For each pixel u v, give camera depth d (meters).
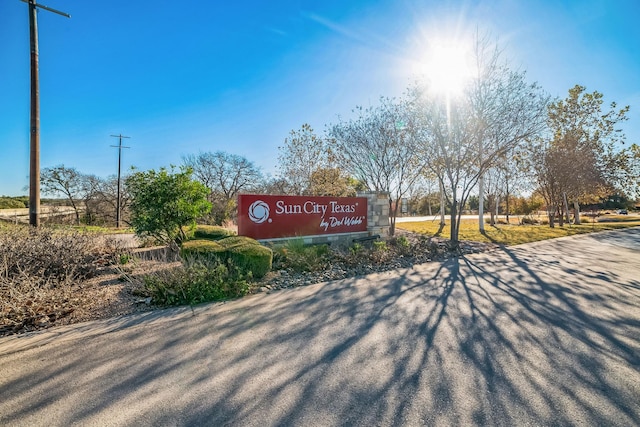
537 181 20.17
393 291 4.96
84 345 3.10
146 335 3.33
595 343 3.18
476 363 2.77
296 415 2.09
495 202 26.91
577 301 4.51
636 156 19.56
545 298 4.64
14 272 4.83
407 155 12.60
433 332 3.43
